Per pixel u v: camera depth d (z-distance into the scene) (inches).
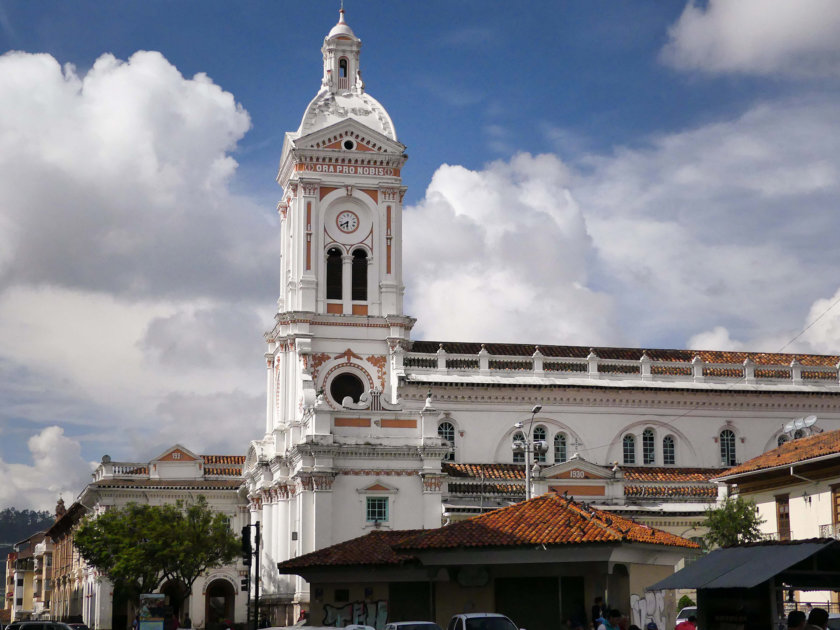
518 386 3245.6
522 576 1932.8
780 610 1498.5
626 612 1877.5
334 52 3595.0
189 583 3228.3
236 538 3435.0
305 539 2866.6
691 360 3449.8
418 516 2942.9
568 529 1879.9
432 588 1991.9
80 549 3312.0
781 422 3393.2
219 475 4005.9
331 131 3403.1
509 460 3228.3
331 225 3390.7
